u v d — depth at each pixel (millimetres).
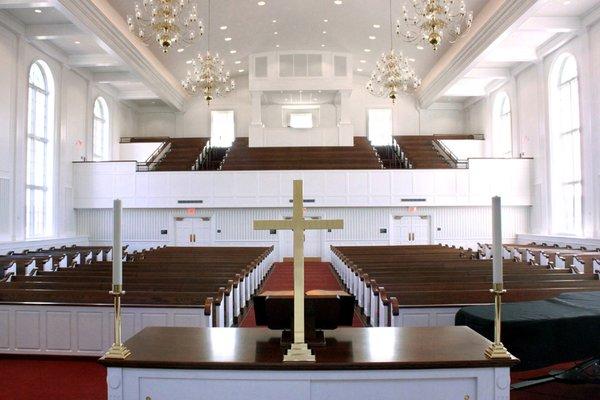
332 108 23578
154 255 11914
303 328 2357
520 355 3762
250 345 2576
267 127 21297
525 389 4270
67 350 5496
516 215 17750
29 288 6461
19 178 13836
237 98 23578
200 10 15219
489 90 20547
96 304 5477
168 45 10328
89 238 17953
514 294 5637
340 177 17500
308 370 2271
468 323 4078
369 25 17000
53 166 16078
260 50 20172
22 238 13969
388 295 5551
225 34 17500
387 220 17891
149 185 17703
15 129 13703
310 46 19891
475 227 17953
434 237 17922
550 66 15758
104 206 17703
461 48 15555
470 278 7207
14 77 13680
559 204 15820
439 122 23750
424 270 8117
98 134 19922
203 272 8289
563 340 3805
